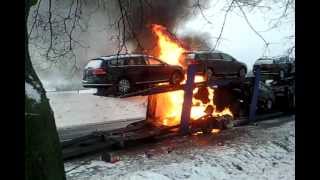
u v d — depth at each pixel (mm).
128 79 15617
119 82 15359
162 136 10625
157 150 9617
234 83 12828
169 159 8797
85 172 7758
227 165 8727
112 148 9695
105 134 9961
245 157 9312
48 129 3582
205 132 11594
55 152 3676
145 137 10094
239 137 11203
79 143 9570
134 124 11062
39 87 3656
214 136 11305
